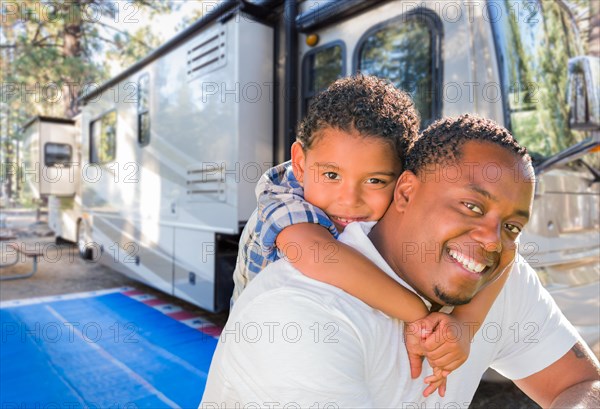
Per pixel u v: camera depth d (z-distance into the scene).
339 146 1.03
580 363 1.22
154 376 3.24
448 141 0.93
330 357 0.82
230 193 3.56
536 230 2.35
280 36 3.66
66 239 8.97
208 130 3.82
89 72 11.52
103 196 6.07
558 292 2.37
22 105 15.55
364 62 3.03
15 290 6.01
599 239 2.82
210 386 1.07
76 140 8.30
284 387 0.84
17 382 3.12
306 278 0.91
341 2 3.05
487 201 0.88
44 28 12.70
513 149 0.93
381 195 1.07
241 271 1.35
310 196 1.10
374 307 0.91
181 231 4.23
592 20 3.11
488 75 2.37
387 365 0.91
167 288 4.46
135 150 5.14
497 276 0.99
